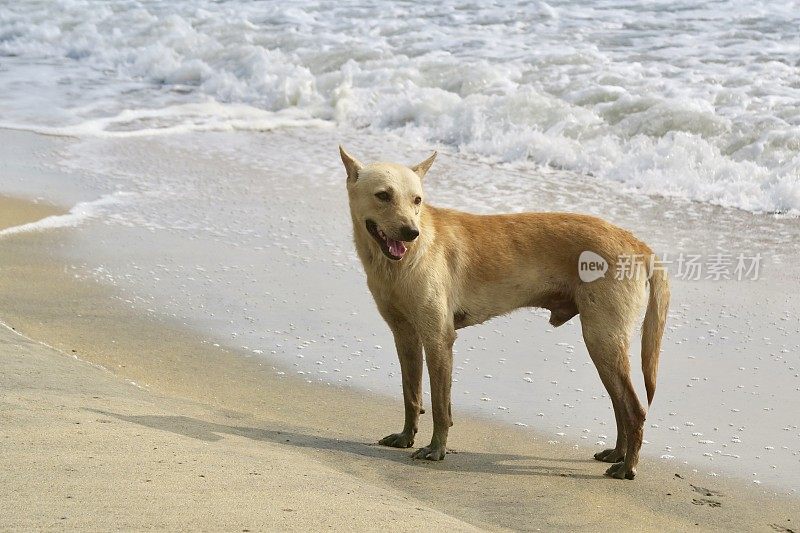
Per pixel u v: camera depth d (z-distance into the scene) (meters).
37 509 3.54
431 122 13.45
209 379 6.65
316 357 7.06
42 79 16.98
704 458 5.52
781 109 12.13
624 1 18.44
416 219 5.18
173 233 9.80
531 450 5.68
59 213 10.41
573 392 6.47
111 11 21.11
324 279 8.59
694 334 7.32
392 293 5.40
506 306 5.64
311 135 13.57
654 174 10.99
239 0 21.42
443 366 5.42
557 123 12.58
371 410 6.25
